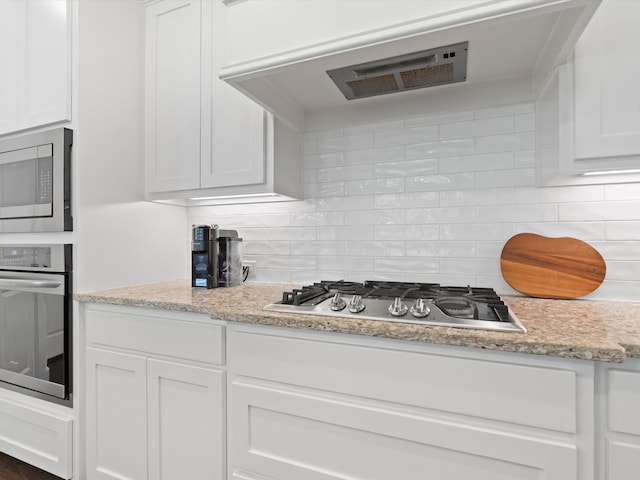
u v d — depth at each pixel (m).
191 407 1.21
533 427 0.80
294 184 1.65
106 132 1.56
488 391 0.83
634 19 0.97
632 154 0.98
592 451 0.77
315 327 0.97
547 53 1.13
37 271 1.52
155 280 1.81
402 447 0.91
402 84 1.35
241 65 1.14
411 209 1.55
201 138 1.58
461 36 1.03
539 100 1.31
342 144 1.67
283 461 1.04
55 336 1.47
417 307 0.98
